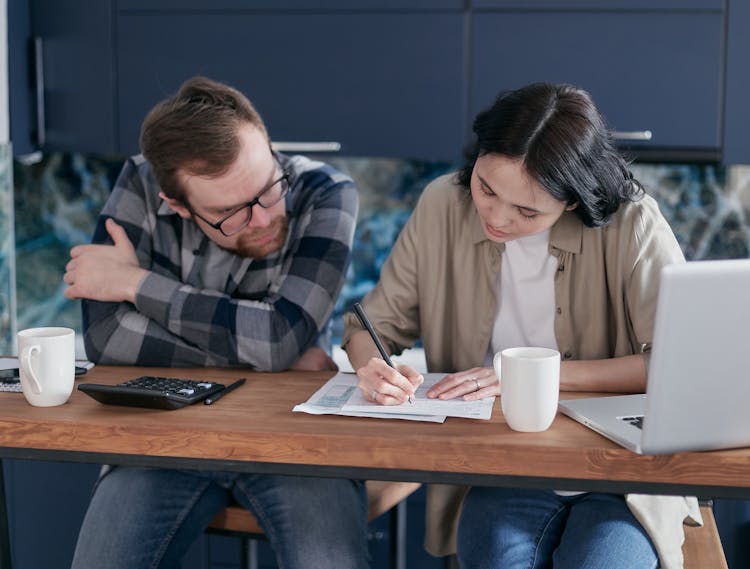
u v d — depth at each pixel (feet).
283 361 6.07
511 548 5.23
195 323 6.03
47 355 5.09
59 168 10.75
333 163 10.59
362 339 6.21
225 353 6.04
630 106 8.92
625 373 5.53
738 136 8.86
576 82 8.94
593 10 8.85
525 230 5.47
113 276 6.17
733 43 8.77
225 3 9.16
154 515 5.52
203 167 5.78
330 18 9.08
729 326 4.17
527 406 4.68
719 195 10.23
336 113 9.18
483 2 8.93
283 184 6.28
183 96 6.00
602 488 4.49
